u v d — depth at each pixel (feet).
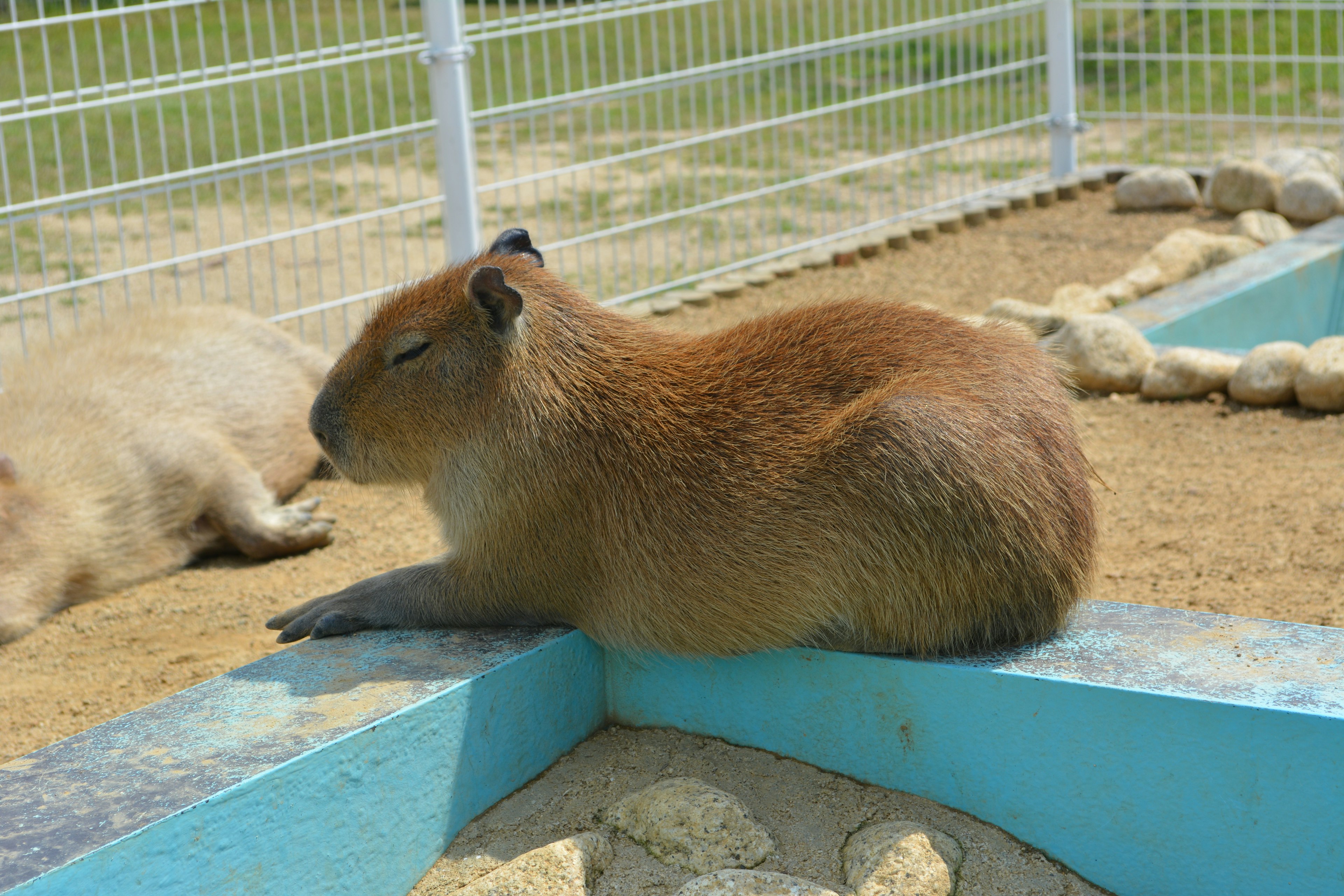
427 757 8.55
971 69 32.89
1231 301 21.15
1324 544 12.97
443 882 8.53
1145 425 17.35
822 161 36.37
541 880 8.03
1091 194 31.76
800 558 8.94
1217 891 8.11
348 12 59.31
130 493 14.60
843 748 9.30
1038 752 8.50
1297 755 7.66
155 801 7.29
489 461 9.54
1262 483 14.96
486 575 9.73
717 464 9.21
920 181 33.91
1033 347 9.91
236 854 7.47
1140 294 22.62
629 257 27.76
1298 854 7.79
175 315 17.33
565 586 9.71
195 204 18.26
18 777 7.66
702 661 9.66
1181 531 13.71
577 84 49.01
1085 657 8.73
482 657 9.31
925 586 8.72
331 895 8.04
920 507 8.54
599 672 10.11
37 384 15.55
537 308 9.76
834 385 9.38
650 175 35.45
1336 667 8.27
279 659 9.40
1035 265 25.85
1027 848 8.65
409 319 9.70
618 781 9.39
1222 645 8.79
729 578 9.12
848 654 9.11
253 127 41.22
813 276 25.85
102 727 8.32
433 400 9.65
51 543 13.71
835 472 8.80
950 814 8.87
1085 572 9.24
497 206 28.04
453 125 20.17
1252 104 31.27
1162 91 40.96
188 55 52.03
